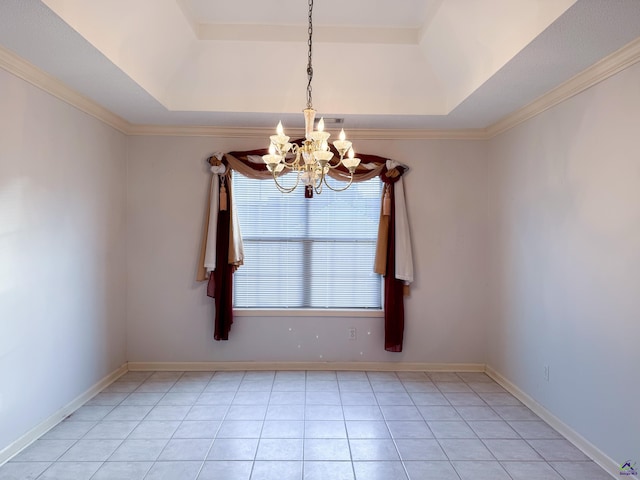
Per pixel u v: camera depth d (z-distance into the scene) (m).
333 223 4.26
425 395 3.58
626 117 2.32
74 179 3.20
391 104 3.63
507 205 3.74
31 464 2.49
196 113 3.63
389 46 3.31
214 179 4.05
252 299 4.25
